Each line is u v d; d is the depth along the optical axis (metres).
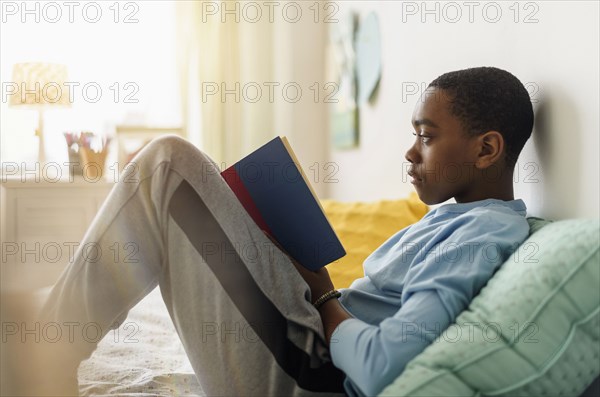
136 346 1.48
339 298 1.19
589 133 1.08
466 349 0.87
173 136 1.05
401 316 0.95
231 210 1.04
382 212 1.92
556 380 0.85
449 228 1.09
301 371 1.03
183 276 1.04
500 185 1.19
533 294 0.87
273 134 3.33
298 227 1.15
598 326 0.86
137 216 1.03
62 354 1.01
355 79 2.63
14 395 0.97
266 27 3.31
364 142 2.57
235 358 1.03
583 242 0.89
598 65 1.05
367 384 0.93
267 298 1.04
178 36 3.24
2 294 0.99
